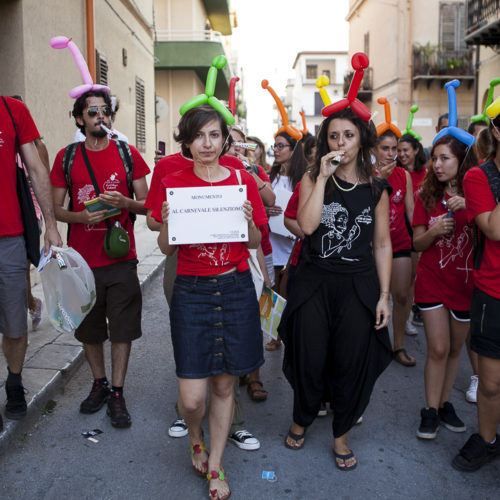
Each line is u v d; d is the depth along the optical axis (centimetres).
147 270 785
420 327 588
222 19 2253
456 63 2178
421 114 2244
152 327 581
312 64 5453
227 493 282
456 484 300
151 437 346
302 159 469
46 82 700
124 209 359
